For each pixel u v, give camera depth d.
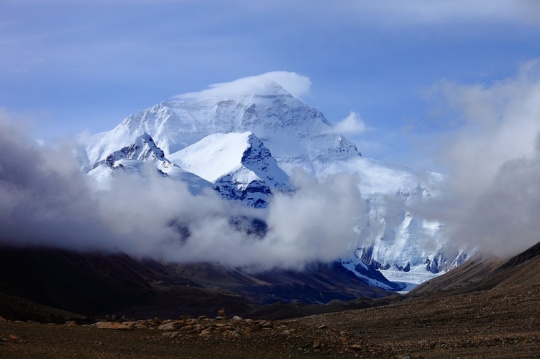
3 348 56.56
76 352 57.44
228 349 62.84
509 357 80.88
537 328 100.00
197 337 65.19
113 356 57.16
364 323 115.19
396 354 69.50
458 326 106.94
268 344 64.81
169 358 58.28
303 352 64.44
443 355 84.19
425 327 108.75
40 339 61.28
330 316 124.31
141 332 66.56
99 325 68.00
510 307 112.69
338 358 64.06
